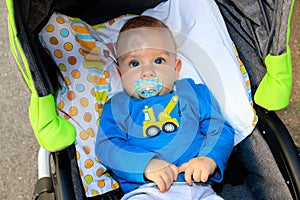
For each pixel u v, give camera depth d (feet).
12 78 7.25
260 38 4.50
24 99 7.11
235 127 5.01
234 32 5.43
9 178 6.59
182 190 4.66
